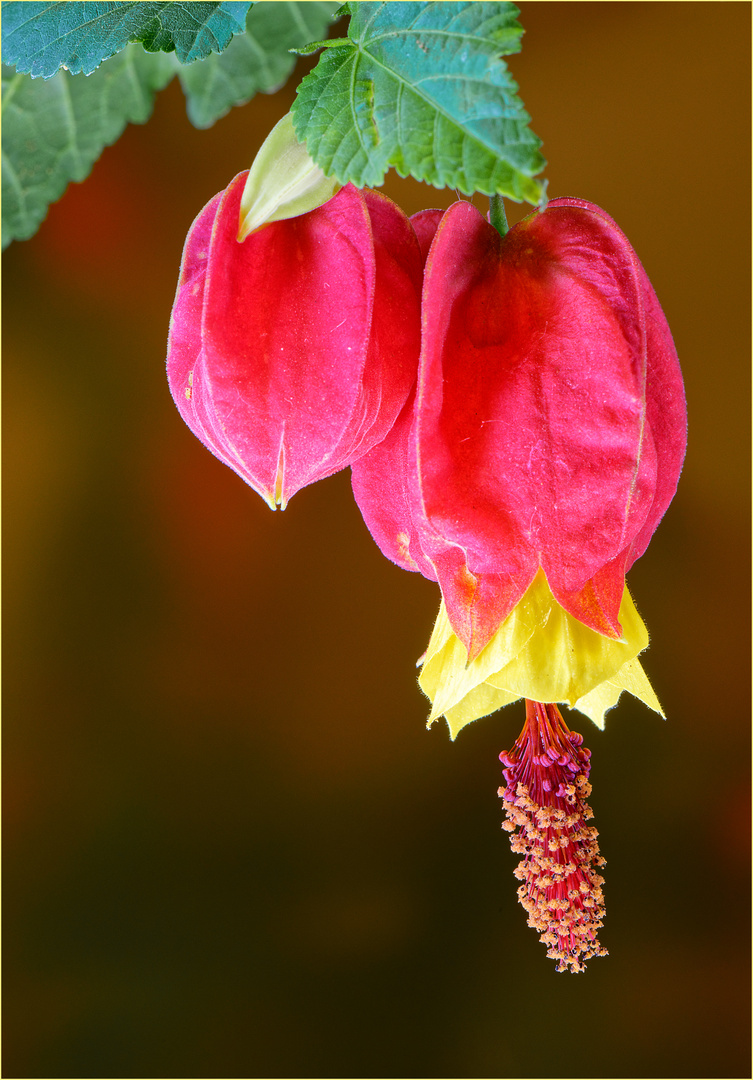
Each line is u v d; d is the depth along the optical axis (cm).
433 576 24
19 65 23
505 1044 56
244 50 26
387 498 24
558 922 24
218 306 23
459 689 24
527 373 23
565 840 24
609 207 54
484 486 23
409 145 22
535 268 23
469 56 22
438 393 23
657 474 23
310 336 23
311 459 23
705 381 56
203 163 55
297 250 23
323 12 26
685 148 54
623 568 23
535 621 23
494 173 21
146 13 23
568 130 53
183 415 23
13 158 26
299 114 22
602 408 23
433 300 23
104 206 56
